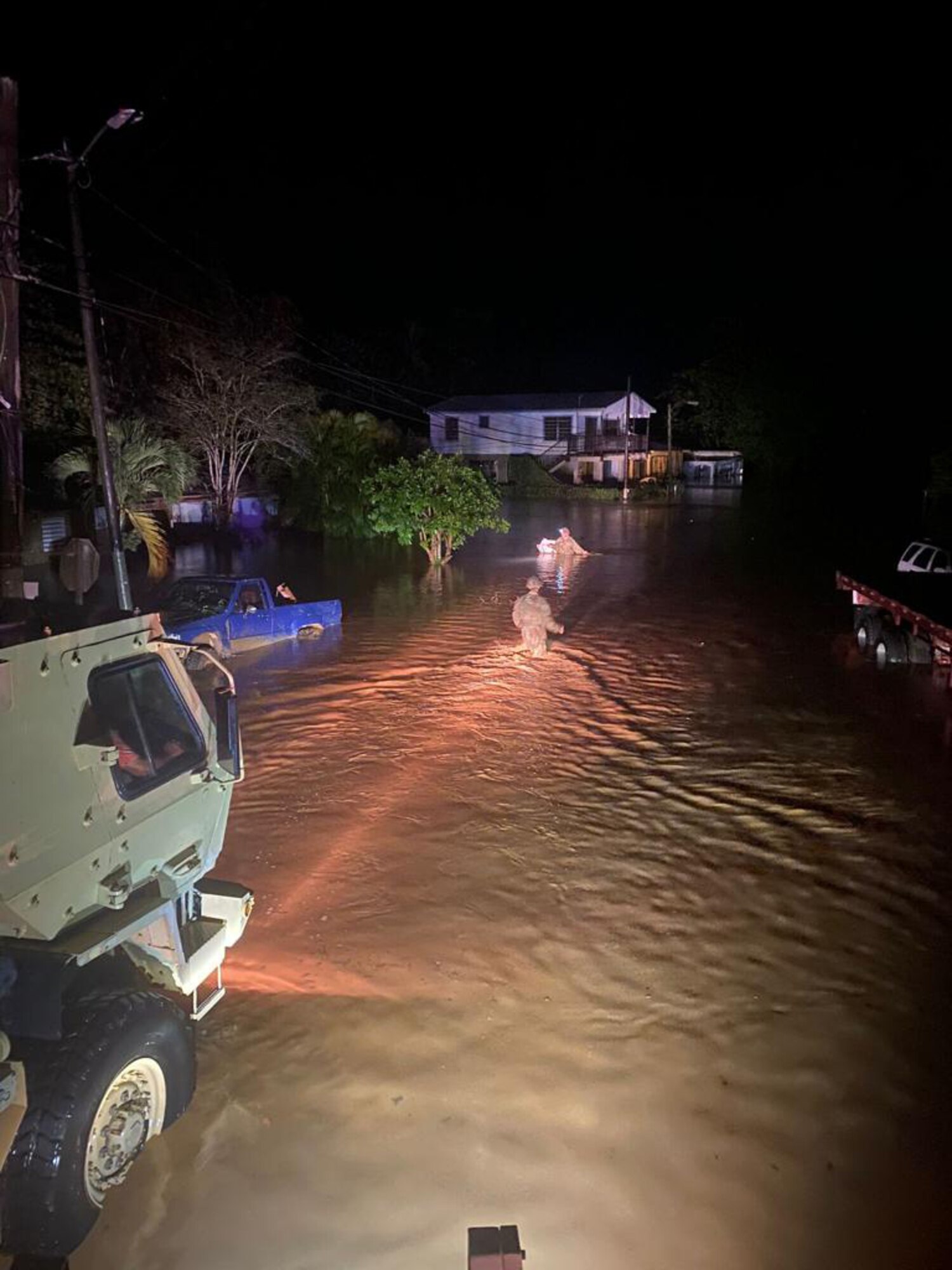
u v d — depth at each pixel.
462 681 15.29
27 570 12.85
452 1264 4.38
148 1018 4.58
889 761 11.45
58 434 32.66
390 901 7.90
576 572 28.45
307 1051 5.90
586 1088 5.58
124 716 4.91
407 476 28.78
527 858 8.73
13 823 4.02
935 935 7.40
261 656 17.00
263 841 9.11
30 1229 4.18
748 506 55.56
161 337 38.00
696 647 18.03
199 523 39.44
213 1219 4.62
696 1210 4.71
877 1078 5.71
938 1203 4.79
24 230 14.30
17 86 8.15
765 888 8.15
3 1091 3.94
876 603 17.38
